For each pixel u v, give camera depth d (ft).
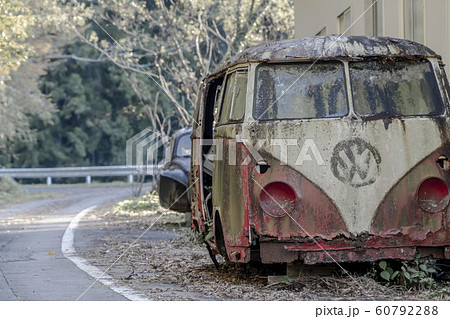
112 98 191.93
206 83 35.50
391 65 30.14
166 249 48.06
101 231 62.28
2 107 131.54
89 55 186.19
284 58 29.94
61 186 163.94
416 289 29.32
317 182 28.63
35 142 182.29
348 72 29.91
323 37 30.83
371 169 28.71
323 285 29.86
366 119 29.01
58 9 113.60
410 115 29.43
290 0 101.14
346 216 28.53
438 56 30.48
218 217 31.96
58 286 33.17
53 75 188.85
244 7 98.17
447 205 28.78
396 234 28.58
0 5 88.84
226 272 35.96
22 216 83.97
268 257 28.94
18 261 43.42
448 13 39.24
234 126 29.63
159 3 92.68
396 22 46.83
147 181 180.24
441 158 29.07
